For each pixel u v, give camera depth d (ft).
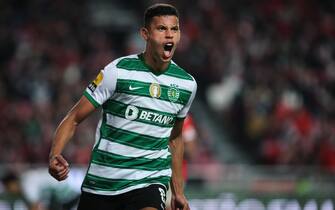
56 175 59.41
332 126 185.98
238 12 226.17
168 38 60.85
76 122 61.31
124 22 242.17
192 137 100.83
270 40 214.48
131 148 61.46
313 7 232.12
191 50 203.72
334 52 216.13
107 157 61.52
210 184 139.23
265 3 231.09
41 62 192.03
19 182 119.85
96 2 250.37
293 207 134.00
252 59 205.57
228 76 200.95
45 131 163.32
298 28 222.28
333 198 135.64
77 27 210.38
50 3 216.54
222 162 179.32
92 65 193.16
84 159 152.56
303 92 192.75
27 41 197.77
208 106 197.77
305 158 172.86
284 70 201.36
